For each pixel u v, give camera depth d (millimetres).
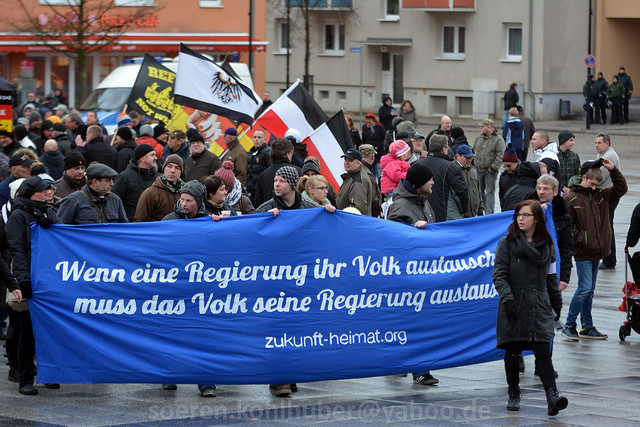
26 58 43219
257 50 48344
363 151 16156
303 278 10891
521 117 28172
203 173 16141
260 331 10797
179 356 10594
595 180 13812
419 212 11758
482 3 55500
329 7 60406
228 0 48188
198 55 17875
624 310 14117
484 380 11953
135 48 45000
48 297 10461
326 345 10969
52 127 20734
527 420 9633
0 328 13914
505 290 9930
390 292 11148
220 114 18031
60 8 43312
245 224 10773
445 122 22531
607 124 51219
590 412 10031
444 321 11344
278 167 15219
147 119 23141
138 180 14117
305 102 18672
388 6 59938
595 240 13867
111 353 10508
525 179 12836
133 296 10562
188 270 10641
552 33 53875
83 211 11547
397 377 12094
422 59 58531
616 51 56219
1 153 16672
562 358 13039
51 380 10469
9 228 10602
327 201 11969
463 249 11398
